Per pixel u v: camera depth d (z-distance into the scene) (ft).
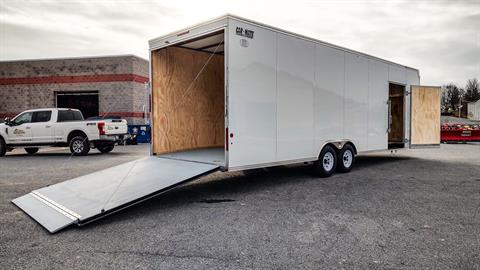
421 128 37.11
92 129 44.78
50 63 75.51
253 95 20.25
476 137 69.05
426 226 15.07
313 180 26.17
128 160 39.99
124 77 73.72
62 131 45.57
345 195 21.04
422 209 17.88
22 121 46.75
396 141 40.22
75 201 17.13
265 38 20.95
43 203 17.88
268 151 21.35
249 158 20.12
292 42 22.93
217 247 12.62
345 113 28.09
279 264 11.12
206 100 29.50
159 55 25.21
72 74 75.20
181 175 18.92
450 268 10.82
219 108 30.99
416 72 38.19
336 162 28.12
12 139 46.42
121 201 16.17
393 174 29.12
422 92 37.14
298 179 26.63
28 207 17.84
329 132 26.53
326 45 25.86
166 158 23.49
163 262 11.34
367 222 15.62
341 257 11.68
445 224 15.35
